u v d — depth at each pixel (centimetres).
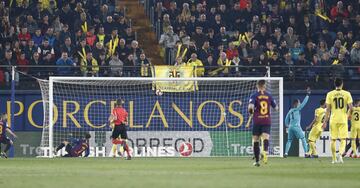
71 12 7944
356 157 6994
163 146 7419
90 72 7569
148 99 7462
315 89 7594
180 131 7450
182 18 8106
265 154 5184
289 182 3231
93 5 8125
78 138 7369
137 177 3556
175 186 2964
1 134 6875
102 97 7425
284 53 7819
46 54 7581
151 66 7450
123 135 6378
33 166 4869
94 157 6931
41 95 7388
